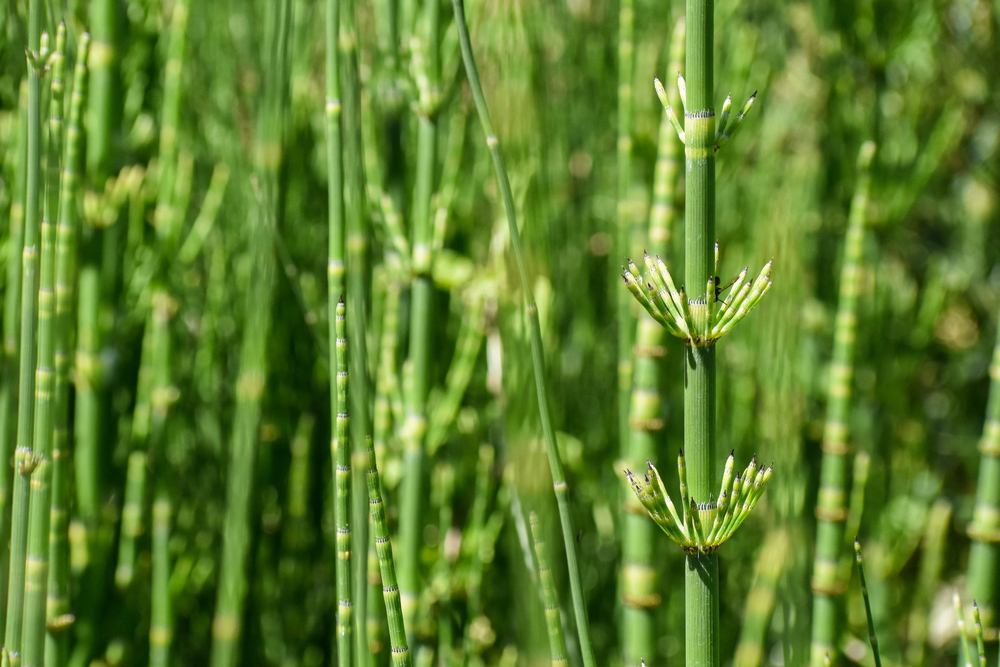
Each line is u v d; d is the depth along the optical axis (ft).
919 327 6.54
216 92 5.55
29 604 3.69
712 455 3.43
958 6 6.73
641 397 4.02
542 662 3.86
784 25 6.43
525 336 3.90
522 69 4.06
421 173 4.03
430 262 4.04
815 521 4.94
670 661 4.73
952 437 6.98
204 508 4.87
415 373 4.03
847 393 4.11
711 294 3.39
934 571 5.47
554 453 3.59
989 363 7.06
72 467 4.17
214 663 3.82
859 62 5.95
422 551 4.04
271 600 4.65
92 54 4.08
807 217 5.63
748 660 4.15
